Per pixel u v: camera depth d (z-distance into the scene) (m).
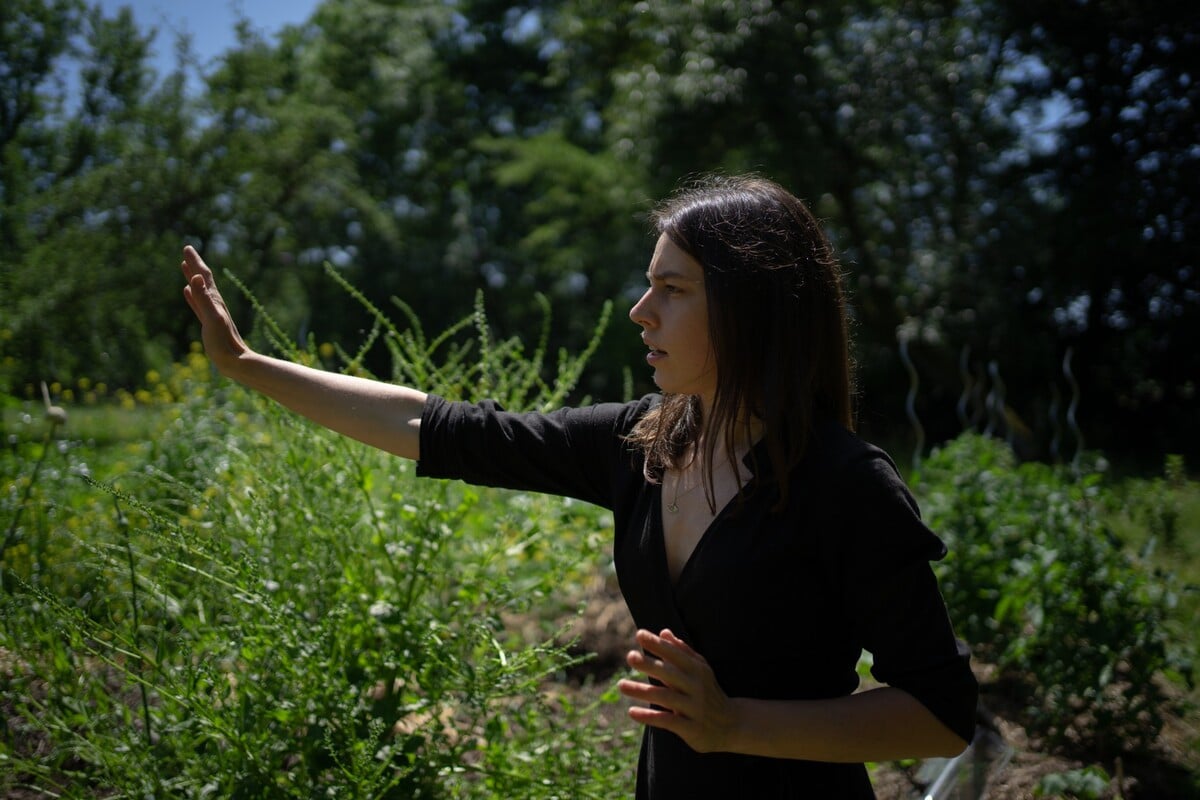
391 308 25.00
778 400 1.55
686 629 1.62
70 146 20.22
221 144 20.94
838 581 1.54
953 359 16.50
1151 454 15.05
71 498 3.80
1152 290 16.94
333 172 23.88
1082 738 3.72
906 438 15.41
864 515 1.50
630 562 1.72
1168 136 16.33
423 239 27.11
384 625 2.70
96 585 2.72
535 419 1.89
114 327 14.93
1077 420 16.58
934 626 1.49
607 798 2.77
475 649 2.91
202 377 5.40
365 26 29.28
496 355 3.46
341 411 1.94
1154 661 3.65
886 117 16.23
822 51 16.53
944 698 1.47
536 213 25.94
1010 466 5.51
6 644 2.33
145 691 2.29
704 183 1.74
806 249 1.62
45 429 4.85
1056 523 4.19
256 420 4.18
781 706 1.46
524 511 3.43
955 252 16.27
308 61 28.31
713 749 1.44
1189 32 16.02
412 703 2.71
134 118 20.70
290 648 2.54
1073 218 15.89
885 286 16.92
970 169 16.33
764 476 1.56
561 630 2.85
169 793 2.26
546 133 26.77
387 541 3.01
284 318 20.73
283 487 2.92
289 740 2.48
